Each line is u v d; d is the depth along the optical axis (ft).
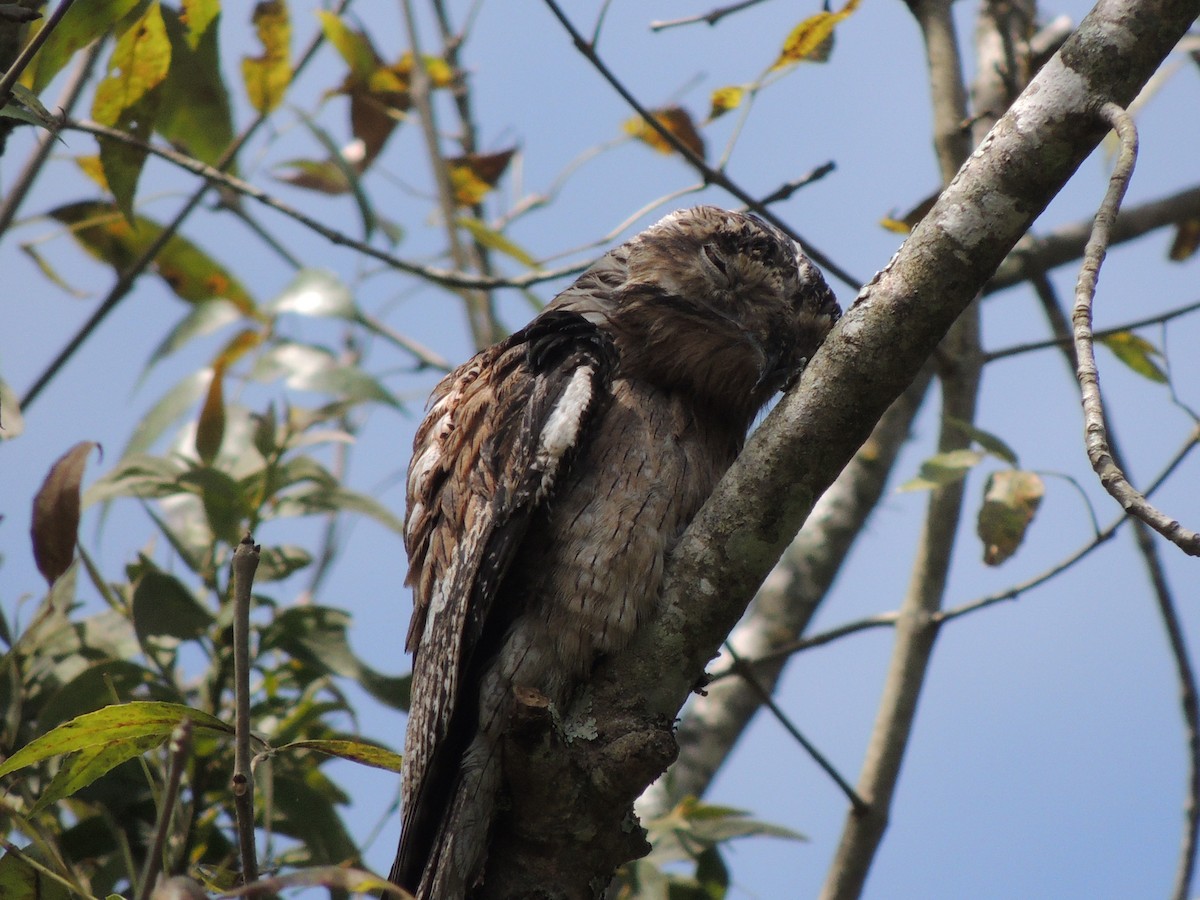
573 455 20.98
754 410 26.35
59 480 19.90
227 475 25.67
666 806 33.53
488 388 23.02
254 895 14.40
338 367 28.58
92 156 30.63
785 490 18.95
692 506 21.49
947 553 31.01
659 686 19.76
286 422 27.30
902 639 30.73
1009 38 32.27
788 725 29.60
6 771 17.30
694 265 25.04
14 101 19.80
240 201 36.32
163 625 24.67
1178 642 31.73
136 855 24.00
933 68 31.68
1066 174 17.71
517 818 19.24
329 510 26.78
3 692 25.09
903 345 18.15
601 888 19.48
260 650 25.31
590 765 18.98
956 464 25.79
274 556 26.55
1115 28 17.46
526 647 20.45
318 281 30.32
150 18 23.76
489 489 21.65
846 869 29.58
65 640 25.77
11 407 22.08
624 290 25.16
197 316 31.86
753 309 25.14
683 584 19.63
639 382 23.94
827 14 27.32
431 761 20.86
